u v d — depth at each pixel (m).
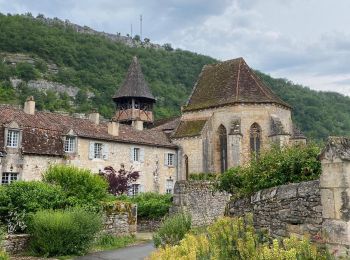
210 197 23.23
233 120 36.41
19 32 95.75
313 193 7.68
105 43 104.25
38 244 14.59
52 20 139.50
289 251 6.32
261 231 8.88
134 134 36.97
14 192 15.62
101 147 32.94
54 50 94.50
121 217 18.83
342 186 6.93
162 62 95.06
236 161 34.97
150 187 36.09
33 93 78.56
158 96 76.25
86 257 14.23
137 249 16.09
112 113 76.50
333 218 7.06
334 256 6.66
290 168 9.80
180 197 21.70
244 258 7.28
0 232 13.48
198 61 99.19
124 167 34.28
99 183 19.41
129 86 48.38
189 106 40.53
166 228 13.06
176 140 39.12
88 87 85.81
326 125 74.38
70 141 30.89
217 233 8.13
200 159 37.22
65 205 16.80
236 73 39.41
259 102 36.19
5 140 27.22
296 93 87.94
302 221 7.90
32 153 28.06
